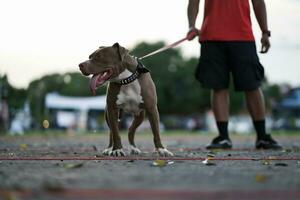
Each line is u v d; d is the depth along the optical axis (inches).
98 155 348.2
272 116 2630.4
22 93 1535.4
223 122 449.7
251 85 441.1
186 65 3469.5
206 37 443.5
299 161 304.0
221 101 447.5
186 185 200.4
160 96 3380.9
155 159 308.0
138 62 343.6
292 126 2373.3
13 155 358.3
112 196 177.8
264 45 450.3
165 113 3467.0
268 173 238.8
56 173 236.1
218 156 345.7
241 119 2412.6
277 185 201.6
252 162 294.4
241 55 438.3
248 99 450.6
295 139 877.8
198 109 3472.0
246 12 441.4
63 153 385.4
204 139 872.9
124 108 345.1
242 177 223.0
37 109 2121.1
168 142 716.0
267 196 178.4
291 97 3009.4
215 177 222.5
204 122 2746.1
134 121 376.8
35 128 1763.0
